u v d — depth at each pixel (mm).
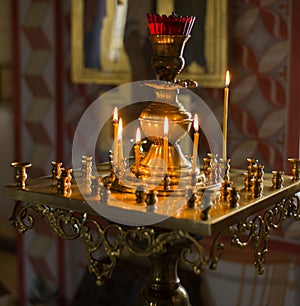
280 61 1868
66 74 2352
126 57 2129
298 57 1830
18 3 2420
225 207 774
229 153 1992
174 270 925
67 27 2320
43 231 2498
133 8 2084
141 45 2086
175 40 851
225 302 2023
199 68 1949
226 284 2018
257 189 840
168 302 906
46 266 2508
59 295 2465
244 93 1947
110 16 2141
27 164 891
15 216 937
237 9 1928
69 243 2439
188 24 860
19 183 886
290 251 1911
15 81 2473
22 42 2434
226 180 827
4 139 2908
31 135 2480
